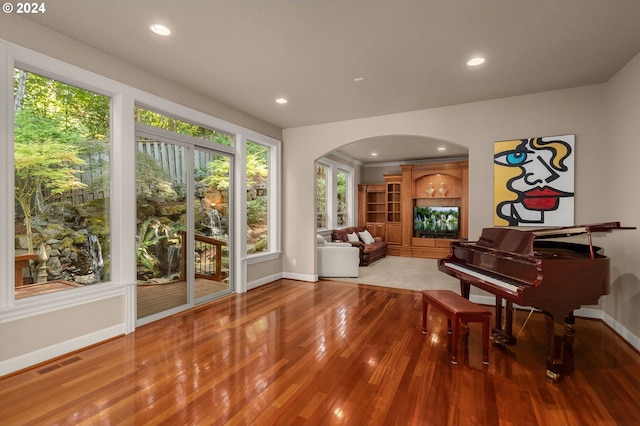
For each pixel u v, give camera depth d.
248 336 2.92
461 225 8.02
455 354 2.41
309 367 2.33
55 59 2.44
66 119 2.66
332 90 3.64
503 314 3.70
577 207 3.51
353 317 3.46
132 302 3.01
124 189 2.95
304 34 2.47
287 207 5.44
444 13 2.18
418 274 5.94
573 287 2.18
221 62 2.97
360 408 1.84
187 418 1.74
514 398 1.95
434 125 4.25
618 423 1.72
